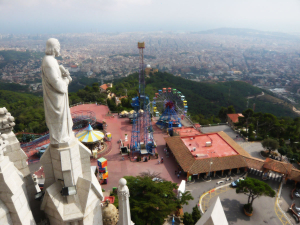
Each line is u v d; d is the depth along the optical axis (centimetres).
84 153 1420
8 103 12150
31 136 6969
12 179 1174
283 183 5259
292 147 7519
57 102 1269
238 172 5606
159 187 3600
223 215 1566
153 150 6384
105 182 5138
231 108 10319
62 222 1347
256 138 7838
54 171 1391
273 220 4238
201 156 5631
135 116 7894
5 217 1159
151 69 19262
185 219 3634
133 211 3122
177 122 8300
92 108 10000
